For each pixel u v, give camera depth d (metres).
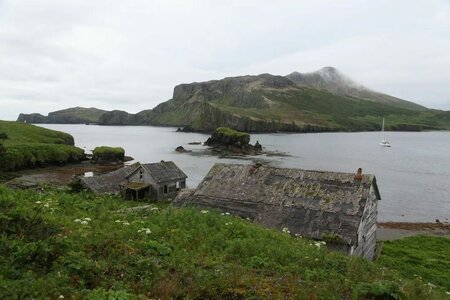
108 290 8.89
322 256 15.79
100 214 18.05
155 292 9.25
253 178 34.69
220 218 20.08
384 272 16.64
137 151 135.50
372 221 32.53
